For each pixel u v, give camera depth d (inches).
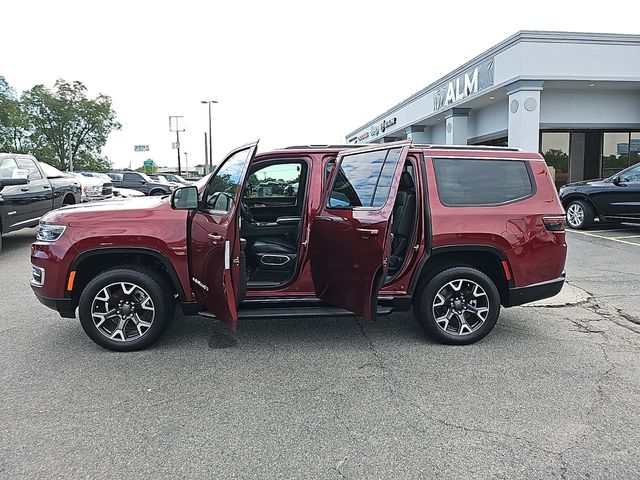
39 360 181.8
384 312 190.2
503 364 177.9
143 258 196.2
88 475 115.5
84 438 130.8
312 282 195.3
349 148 201.8
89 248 183.2
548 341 201.0
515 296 196.5
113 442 129.0
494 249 191.8
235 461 121.0
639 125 713.6
